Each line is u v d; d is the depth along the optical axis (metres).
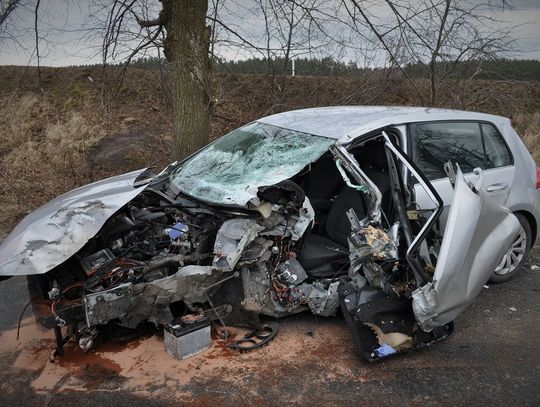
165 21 7.17
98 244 3.67
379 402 3.11
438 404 3.09
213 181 4.15
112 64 7.65
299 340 3.82
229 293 3.76
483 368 3.50
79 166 8.80
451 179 3.61
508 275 4.93
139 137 9.80
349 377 3.37
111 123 10.46
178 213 4.06
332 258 4.09
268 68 8.59
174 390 3.21
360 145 4.31
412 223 3.69
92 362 3.52
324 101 9.25
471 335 3.97
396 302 3.62
